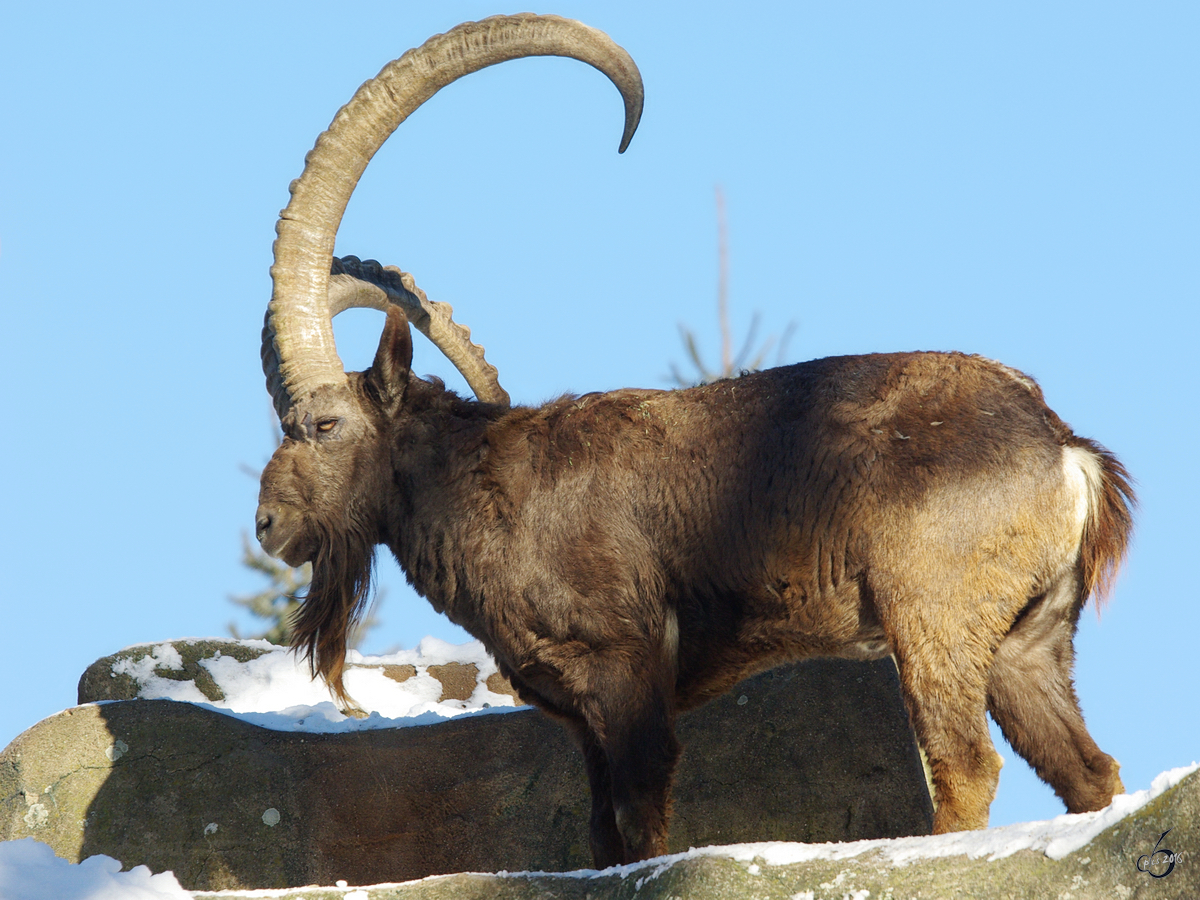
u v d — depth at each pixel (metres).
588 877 17.56
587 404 23.06
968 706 19.34
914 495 20.03
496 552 22.30
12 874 18.48
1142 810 15.18
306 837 26.05
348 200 25.05
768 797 25.55
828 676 26.03
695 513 21.52
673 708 21.84
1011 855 15.60
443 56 24.75
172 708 26.89
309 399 24.17
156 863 25.64
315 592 24.64
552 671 21.97
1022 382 20.78
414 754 26.70
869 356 21.67
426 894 17.69
